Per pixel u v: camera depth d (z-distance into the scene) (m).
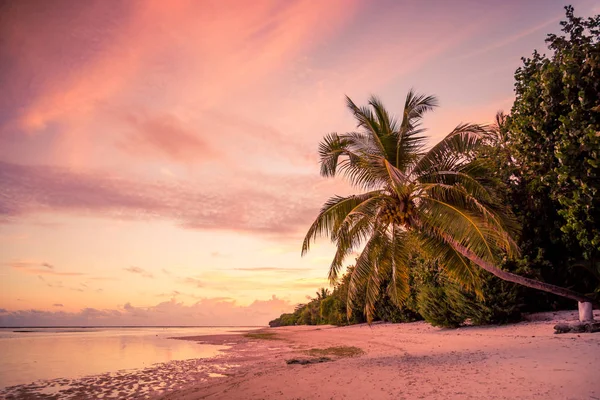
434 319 20.94
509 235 13.61
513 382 6.89
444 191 14.48
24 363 18.11
